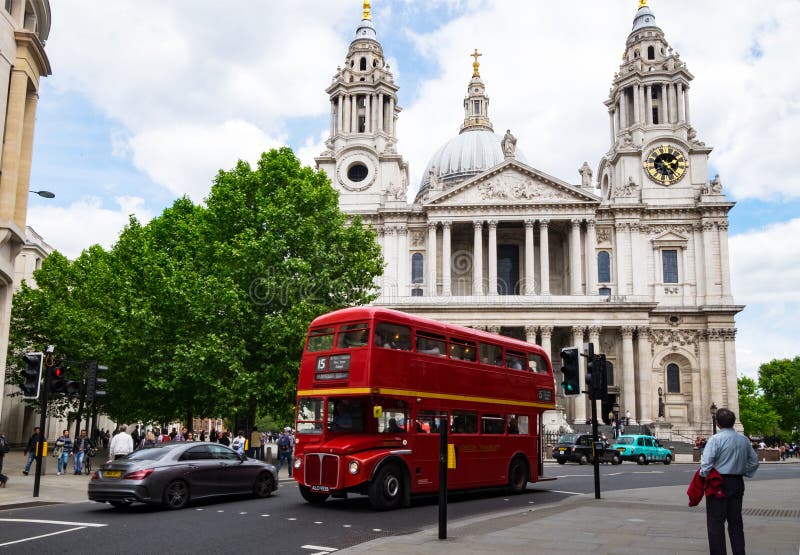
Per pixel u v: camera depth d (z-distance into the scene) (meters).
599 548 15.20
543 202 87.00
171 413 50.53
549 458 61.09
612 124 101.44
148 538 17.08
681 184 91.94
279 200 47.25
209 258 47.47
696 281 89.50
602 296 82.50
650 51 98.50
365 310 24.47
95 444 47.84
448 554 14.46
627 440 58.72
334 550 15.71
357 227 51.56
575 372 25.30
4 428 71.06
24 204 36.31
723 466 12.41
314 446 24.41
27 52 34.88
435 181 93.69
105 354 49.66
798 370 134.00
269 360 44.38
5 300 35.22
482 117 131.38
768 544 15.90
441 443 16.95
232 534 17.88
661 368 87.75
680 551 14.83
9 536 17.05
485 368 28.69
